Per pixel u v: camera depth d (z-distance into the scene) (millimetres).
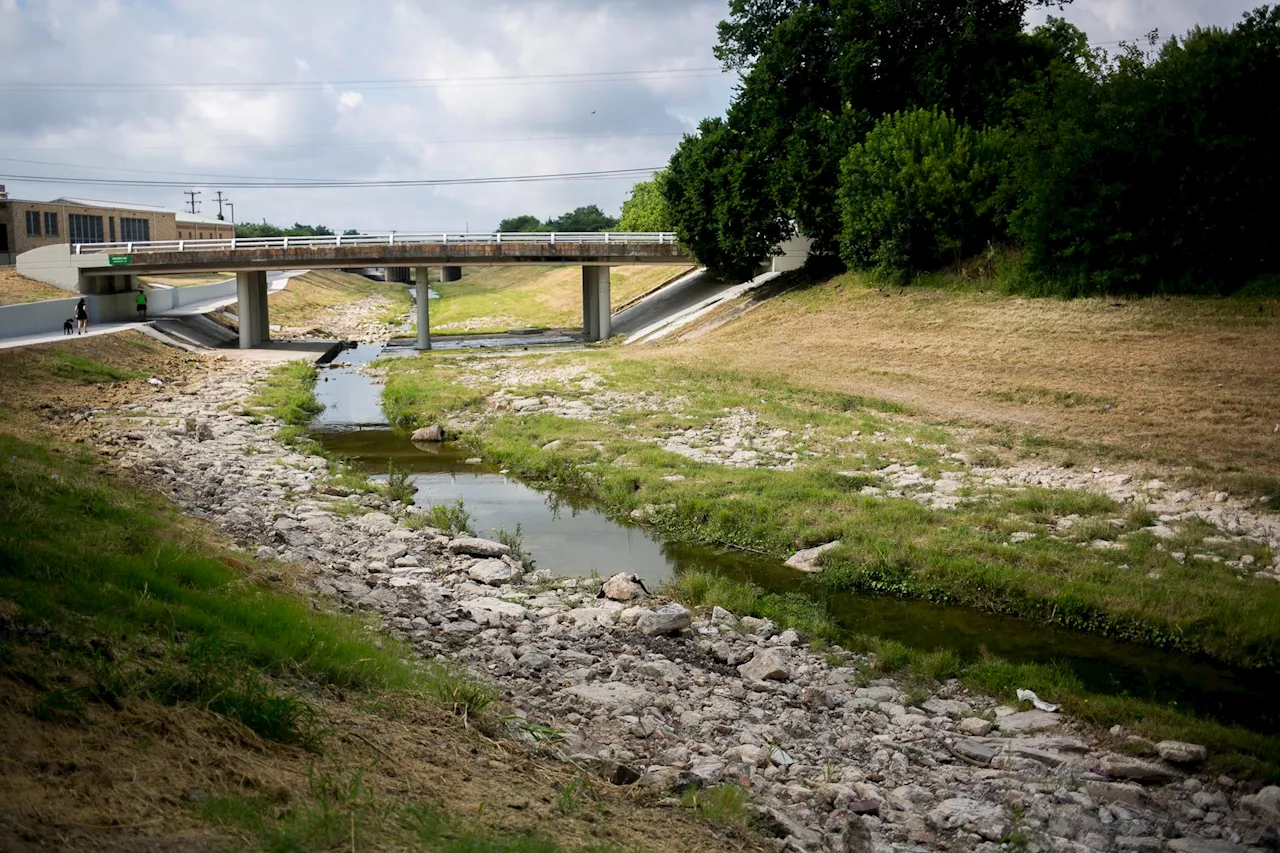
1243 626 13688
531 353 53188
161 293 64438
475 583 15594
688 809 7730
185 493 19109
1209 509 19469
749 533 19078
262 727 6727
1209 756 10195
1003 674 12367
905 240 47188
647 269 84062
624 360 44656
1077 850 8141
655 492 21719
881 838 8094
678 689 11422
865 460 24312
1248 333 32062
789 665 12586
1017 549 17062
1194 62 36188
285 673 8297
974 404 30609
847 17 49031
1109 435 25625
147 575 9797
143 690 6715
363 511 19891
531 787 7340
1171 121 36781
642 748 9312
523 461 26359
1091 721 11203
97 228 89062
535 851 5754
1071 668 13070
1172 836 8586
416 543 17625
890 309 44844
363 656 9461
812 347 42438
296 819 5410
